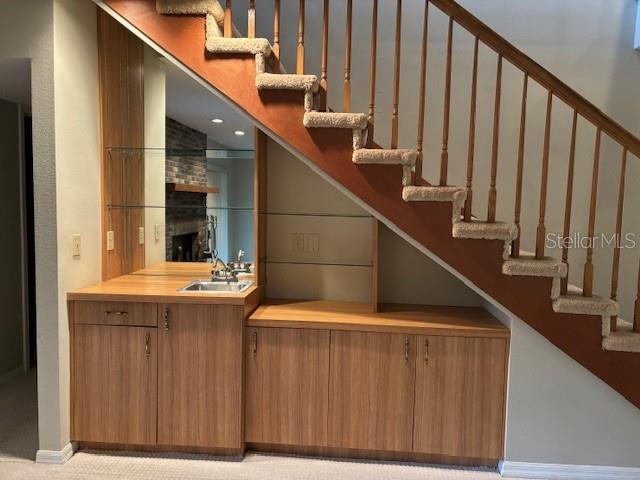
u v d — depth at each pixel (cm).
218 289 281
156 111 303
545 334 226
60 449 237
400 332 238
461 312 271
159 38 221
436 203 222
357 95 300
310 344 243
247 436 248
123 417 245
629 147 216
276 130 221
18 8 225
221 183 299
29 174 353
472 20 213
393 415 242
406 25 297
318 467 239
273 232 299
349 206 295
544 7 299
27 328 352
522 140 219
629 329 234
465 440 240
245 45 216
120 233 295
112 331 242
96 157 265
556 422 233
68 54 236
